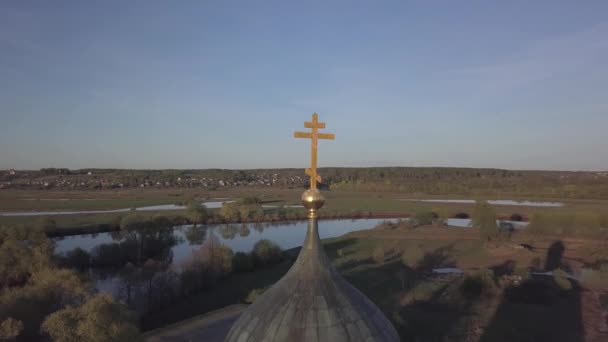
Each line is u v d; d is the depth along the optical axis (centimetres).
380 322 798
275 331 735
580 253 5328
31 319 2555
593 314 3244
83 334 2094
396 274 4353
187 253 5416
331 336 722
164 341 2538
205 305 3478
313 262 802
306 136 862
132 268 3791
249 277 4225
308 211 836
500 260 5012
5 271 3584
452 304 3450
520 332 2925
